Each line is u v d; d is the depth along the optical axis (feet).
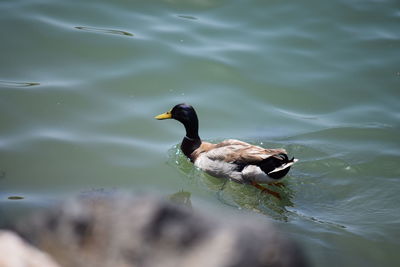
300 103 51.16
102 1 62.44
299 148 44.73
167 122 48.52
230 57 55.88
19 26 56.85
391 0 65.62
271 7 64.18
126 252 11.18
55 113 46.65
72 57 53.83
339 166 42.45
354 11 63.98
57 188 37.73
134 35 57.62
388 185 40.09
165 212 11.41
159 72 53.16
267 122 48.60
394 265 31.30
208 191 41.11
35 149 42.22
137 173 41.04
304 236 33.81
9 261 11.68
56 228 12.23
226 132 47.21
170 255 10.75
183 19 61.26
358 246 32.94
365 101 51.57
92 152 42.68
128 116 47.50
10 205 34.19
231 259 10.19
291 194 39.93
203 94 51.24
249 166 41.09
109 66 53.26
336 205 38.11
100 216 11.96
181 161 44.24
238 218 11.10
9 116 45.50
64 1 61.77
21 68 51.65
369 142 45.52
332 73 54.90
